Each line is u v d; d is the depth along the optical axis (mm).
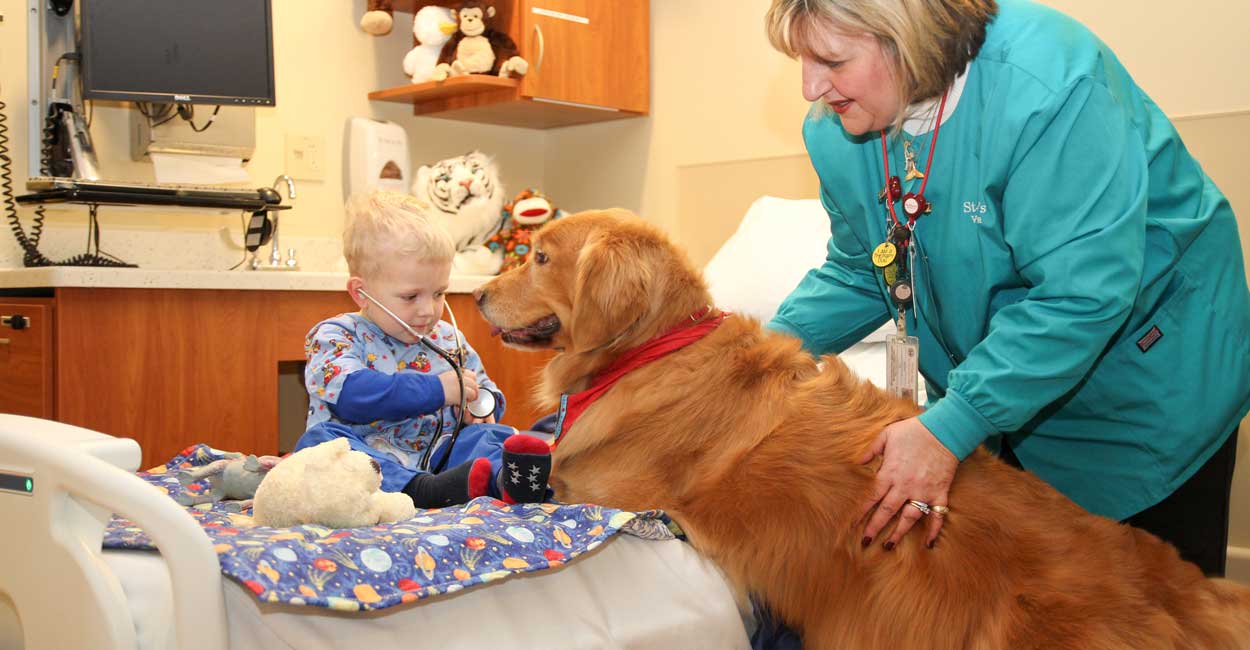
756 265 3252
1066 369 1455
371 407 1812
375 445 1906
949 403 1463
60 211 3318
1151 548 1449
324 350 1896
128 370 2770
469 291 3537
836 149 1947
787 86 3803
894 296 1868
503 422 3684
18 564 1110
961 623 1345
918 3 1578
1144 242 1521
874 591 1410
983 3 1679
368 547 1160
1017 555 1388
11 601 1148
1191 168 1786
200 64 3217
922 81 1623
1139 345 1732
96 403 2713
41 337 2689
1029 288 1720
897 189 1823
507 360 3688
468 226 3844
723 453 1555
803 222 3328
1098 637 1271
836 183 1956
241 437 3004
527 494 1492
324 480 1328
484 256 3844
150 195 2990
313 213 3947
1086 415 1833
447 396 1889
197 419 2908
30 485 1080
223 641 1035
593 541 1329
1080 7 3072
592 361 1741
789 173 3816
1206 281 1749
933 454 1437
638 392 1629
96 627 1042
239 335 2982
